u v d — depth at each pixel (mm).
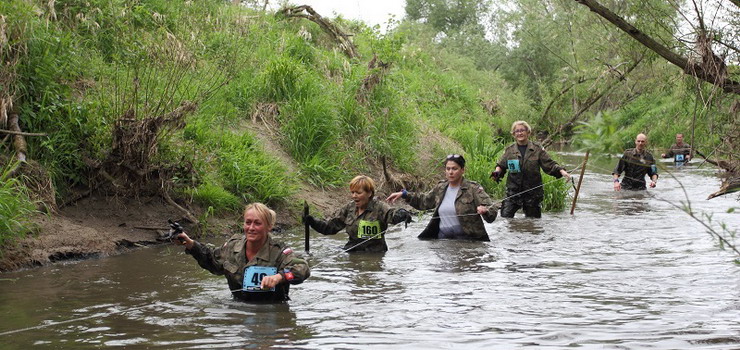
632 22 10320
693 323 5688
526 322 5727
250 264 6406
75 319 5789
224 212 10742
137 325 5633
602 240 9828
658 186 17094
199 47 13789
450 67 33125
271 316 5914
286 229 10875
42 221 8688
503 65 44156
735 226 11000
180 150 10586
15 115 9461
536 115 27422
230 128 13000
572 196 15336
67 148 9680
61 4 12781
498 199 14688
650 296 6617
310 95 14594
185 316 5898
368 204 9117
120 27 12016
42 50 10430
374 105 15938
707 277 7426
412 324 5668
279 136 13641
